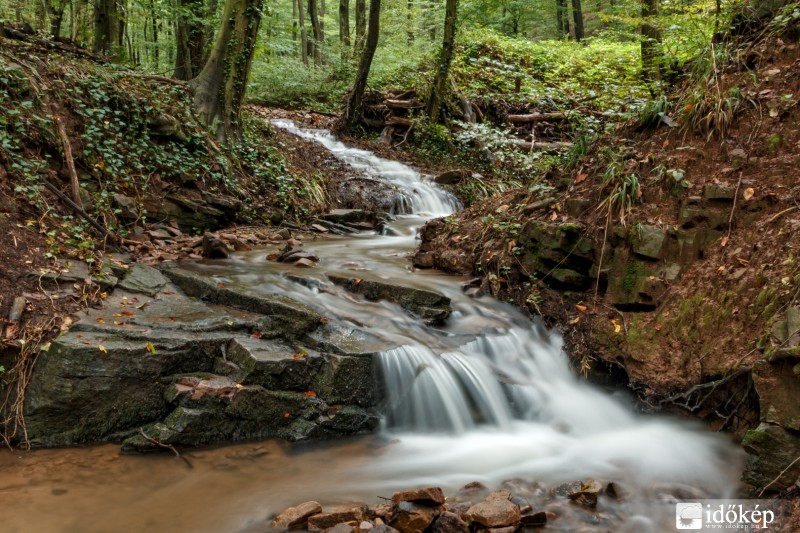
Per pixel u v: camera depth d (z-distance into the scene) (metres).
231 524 3.51
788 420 3.59
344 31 22.30
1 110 6.75
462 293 6.46
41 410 4.27
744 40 6.43
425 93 16.12
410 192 12.30
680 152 5.79
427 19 23.64
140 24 20.38
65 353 4.31
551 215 6.46
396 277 6.74
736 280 4.71
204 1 12.62
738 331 4.50
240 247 7.94
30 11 15.69
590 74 17.50
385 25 23.42
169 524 3.49
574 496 3.81
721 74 6.06
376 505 3.65
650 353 5.03
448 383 5.09
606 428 4.99
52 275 5.23
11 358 4.50
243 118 11.98
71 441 4.33
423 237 8.09
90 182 7.43
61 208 6.57
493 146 13.99
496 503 3.55
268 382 4.67
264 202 10.08
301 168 11.79
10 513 3.49
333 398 4.77
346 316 5.66
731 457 4.21
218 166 9.51
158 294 5.77
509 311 6.23
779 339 3.87
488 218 7.39
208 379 4.55
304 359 4.82
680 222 5.33
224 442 4.48
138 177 8.07
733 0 7.19
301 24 24.06
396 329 5.55
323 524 3.46
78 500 3.68
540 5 24.89
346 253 8.16
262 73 18.47
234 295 5.64
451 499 3.78
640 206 5.72
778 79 5.60
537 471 4.27
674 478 4.12
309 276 6.47
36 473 3.95
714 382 4.49
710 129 5.70
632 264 5.51
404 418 4.99
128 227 7.51
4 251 5.29
